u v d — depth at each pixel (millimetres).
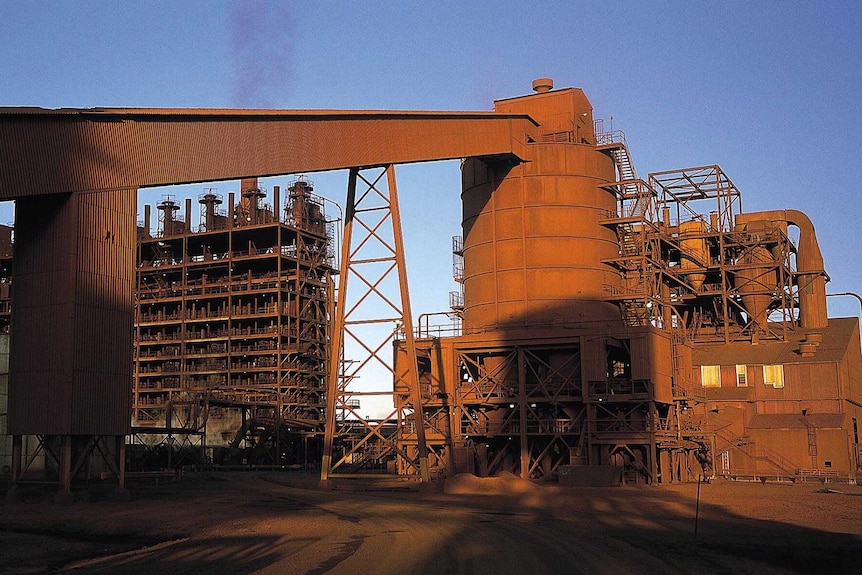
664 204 98688
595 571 28875
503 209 84438
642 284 84438
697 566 30047
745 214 103312
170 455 99062
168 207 144125
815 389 88938
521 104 89625
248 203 137375
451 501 58125
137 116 54031
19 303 55125
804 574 29500
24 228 55406
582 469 71562
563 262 82625
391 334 68875
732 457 87188
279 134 61062
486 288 84500
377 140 67438
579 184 84062
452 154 74125
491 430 79562
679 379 81688
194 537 41812
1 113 46312
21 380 54750
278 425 117500
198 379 132375
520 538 37469
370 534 39969
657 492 64562
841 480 80875
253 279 133375
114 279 56250
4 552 38688
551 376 77438
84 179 51875
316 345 134000
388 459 105500
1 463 82688
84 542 41938
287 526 44531
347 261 69188
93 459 69188
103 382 55219
